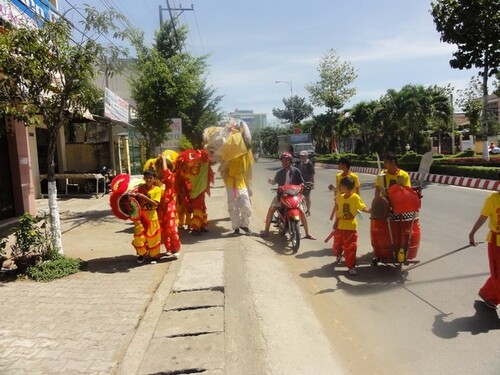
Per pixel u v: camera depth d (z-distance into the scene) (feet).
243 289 17.35
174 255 22.82
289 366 12.03
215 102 90.43
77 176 53.26
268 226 28.81
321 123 136.98
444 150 131.95
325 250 25.67
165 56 59.62
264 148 285.23
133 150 91.97
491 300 15.78
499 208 15.24
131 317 15.40
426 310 16.26
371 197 47.01
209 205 42.96
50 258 21.52
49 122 21.25
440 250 24.03
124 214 21.98
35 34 19.69
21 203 34.47
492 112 147.02
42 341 13.62
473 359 12.69
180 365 11.90
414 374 12.12
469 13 53.11
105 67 22.45
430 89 87.35
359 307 16.92
